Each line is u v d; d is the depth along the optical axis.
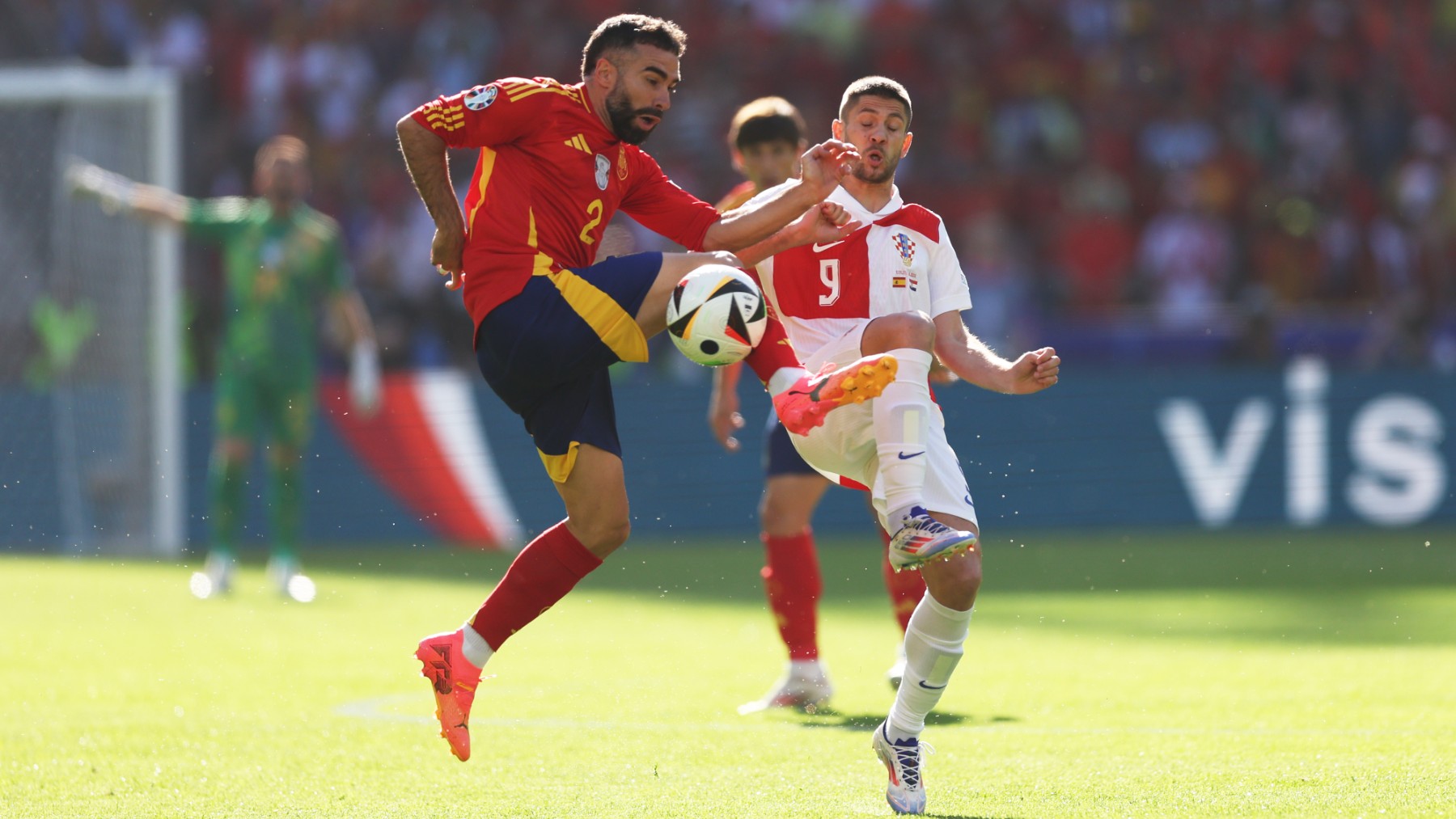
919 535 11.80
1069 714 16.67
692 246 13.68
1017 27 61.81
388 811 11.80
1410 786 12.28
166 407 40.53
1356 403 43.62
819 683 17.69
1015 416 43.12
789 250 13.73
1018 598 29.66
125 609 27.83
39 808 12.00
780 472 18.09
